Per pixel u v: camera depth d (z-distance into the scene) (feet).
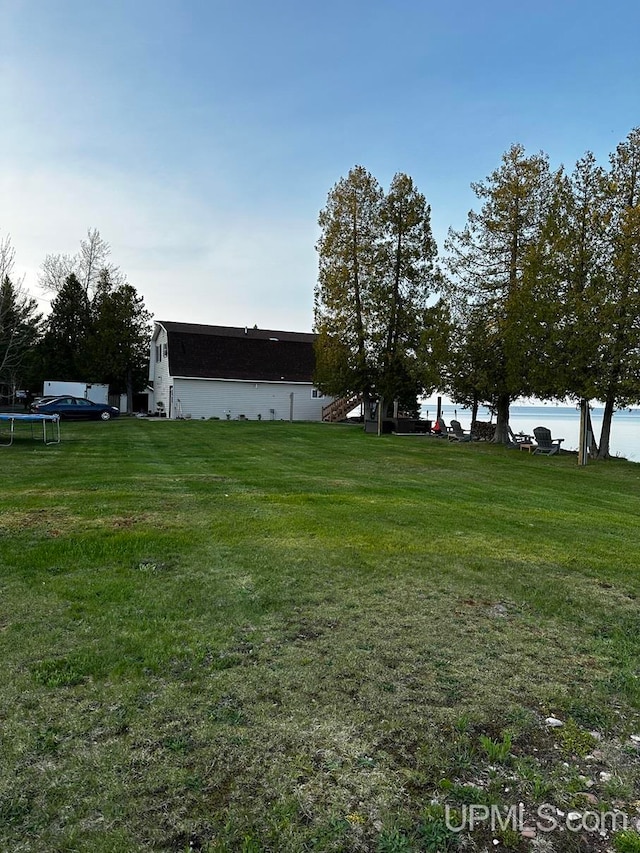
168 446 50.19
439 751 7.84
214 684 9.43
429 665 10.48
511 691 9.61
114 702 8.76
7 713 8.38
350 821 6.43
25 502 23.89
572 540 20.33
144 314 115.75
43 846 5.90
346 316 74.84
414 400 93.15
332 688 9.45
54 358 118.73
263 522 21.36
